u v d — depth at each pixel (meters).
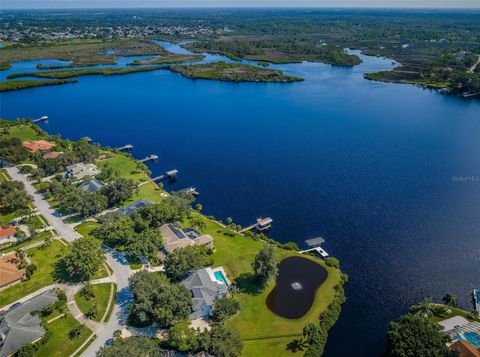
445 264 128.25
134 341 88.25
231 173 198.38
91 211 152.12
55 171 190.62
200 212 161.75
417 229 147.12
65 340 96.94
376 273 124.94
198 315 103.75
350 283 120.81
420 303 107.62
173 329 95.50
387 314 109.25
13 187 163.88
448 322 100.44
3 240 138.38
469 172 194.50
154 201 166.00
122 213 148.75
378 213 158.62
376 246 138.00
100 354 83.00
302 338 100.00
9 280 115.88
